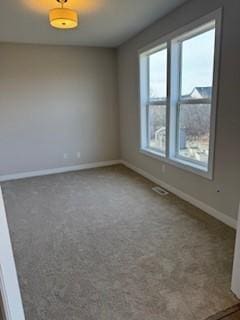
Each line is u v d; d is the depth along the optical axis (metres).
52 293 1.76
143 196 3.53
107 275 1.93
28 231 2.64
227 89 2.45
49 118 4.73
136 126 4.54
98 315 1.56
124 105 4.95
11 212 3.13
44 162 4.86
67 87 4.75
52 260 2.14
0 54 4.21
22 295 1.74
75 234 2.56
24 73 4.41
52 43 4.42
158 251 2.22
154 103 4.02
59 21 2.58
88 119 5.04
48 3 2.72
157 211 3.03
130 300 1.67
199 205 3.07
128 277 1.90
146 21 3.42
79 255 2.20
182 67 3.27
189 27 2.83
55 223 2.81
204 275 1.89
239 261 1.61
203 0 2.60
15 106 4.46
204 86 2.95
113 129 5.29
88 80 4.88
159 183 3.99
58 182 4.31
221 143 2.61
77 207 3.23
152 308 1.60
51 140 4.84
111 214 2.99
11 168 4.63
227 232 2.50
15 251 2.28
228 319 1.50
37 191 3.89
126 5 2.85
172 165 3.55
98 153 5.27
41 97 4.60
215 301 1.64
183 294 1.71
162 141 3.96
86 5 2.81
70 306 1.64
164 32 3.31
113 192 3.73
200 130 3.09
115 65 5.02
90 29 3.70
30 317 1.56
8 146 4.54
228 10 2.32
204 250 2.21
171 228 2.62
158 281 1.84
